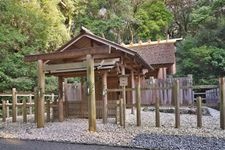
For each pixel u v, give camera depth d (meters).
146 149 7.50
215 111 14.72
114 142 8.26
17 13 18.45
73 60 12.00
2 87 17.12
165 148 7.36
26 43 19.84
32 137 9.47
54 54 11.03
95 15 29.58
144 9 33.78
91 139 8.76
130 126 10.62
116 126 10.72
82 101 13.99
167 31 36.66
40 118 11.34
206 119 11.87
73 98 15.08
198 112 9.94
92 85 10.14
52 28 21.08
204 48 25.14
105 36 29.66
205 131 9.16
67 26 26.34
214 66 24.28
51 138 9.18
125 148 7.69
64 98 14.91
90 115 10.05
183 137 8.42
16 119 14.01
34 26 19.28
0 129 11.27
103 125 11.03
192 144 7.57
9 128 11.47
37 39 19.91
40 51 20.50
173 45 22.28
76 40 12.44
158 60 21.42
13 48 18.70
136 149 7.54
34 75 18.38
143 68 16.23
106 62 12.38
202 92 19.09
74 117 14.10
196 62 26.02
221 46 26.27
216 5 27.16
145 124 10.98
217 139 8.01
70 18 26.22
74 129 10.54
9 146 8.25
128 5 30.20
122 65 12.84
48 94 17.77
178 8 37.69
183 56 28.50
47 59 11.31
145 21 32.81
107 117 12.35
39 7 20.97
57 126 11.41
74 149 7.68
